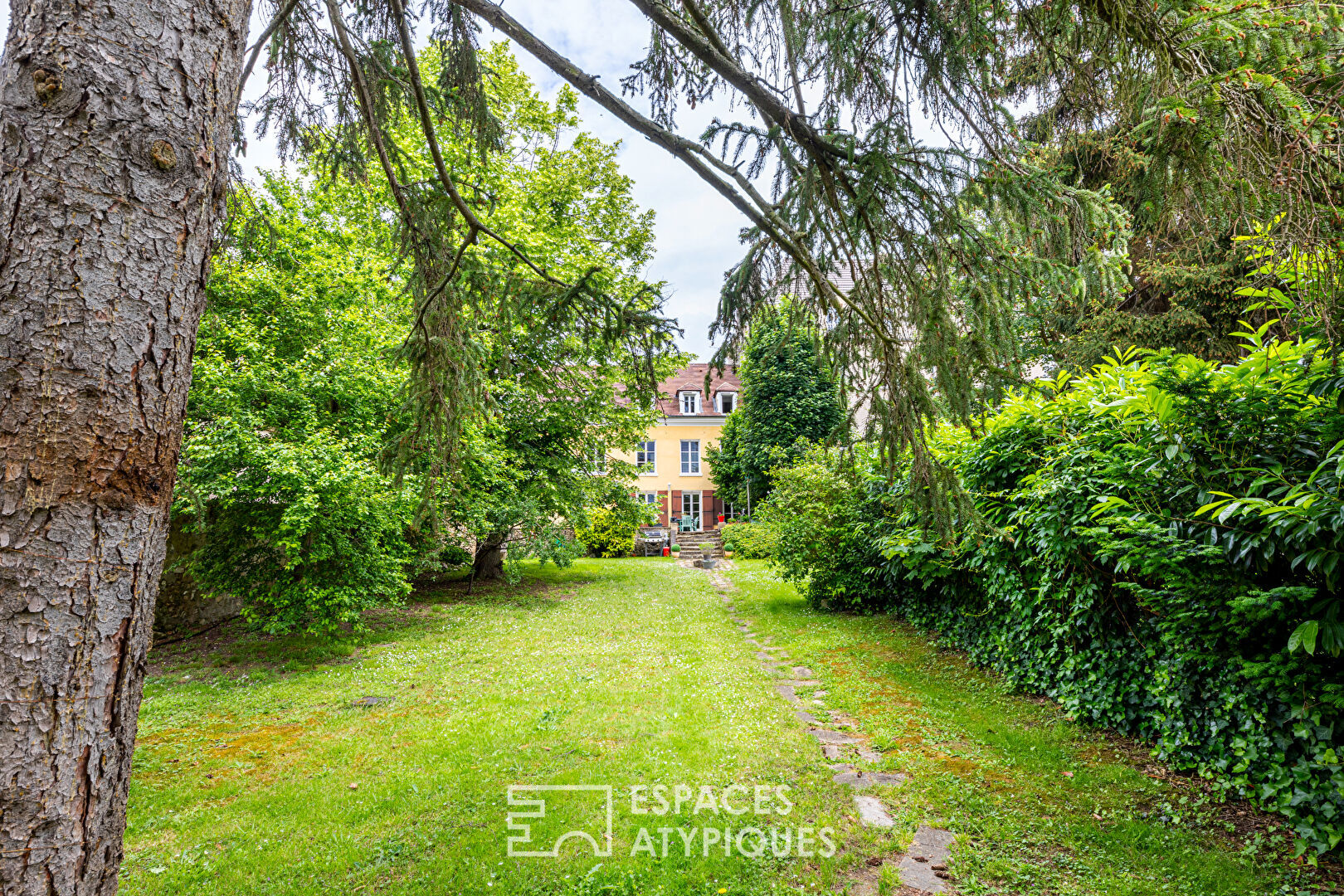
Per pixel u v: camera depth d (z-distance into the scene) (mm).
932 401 2967
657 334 3391
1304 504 2619
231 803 3908
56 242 1307
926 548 6234
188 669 7395
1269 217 2170
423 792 3943
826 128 2895
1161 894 2791
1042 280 2930
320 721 5480
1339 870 2871
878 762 4250
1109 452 4043
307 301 8438
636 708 5457
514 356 3961
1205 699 3742
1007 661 5805
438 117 3760
